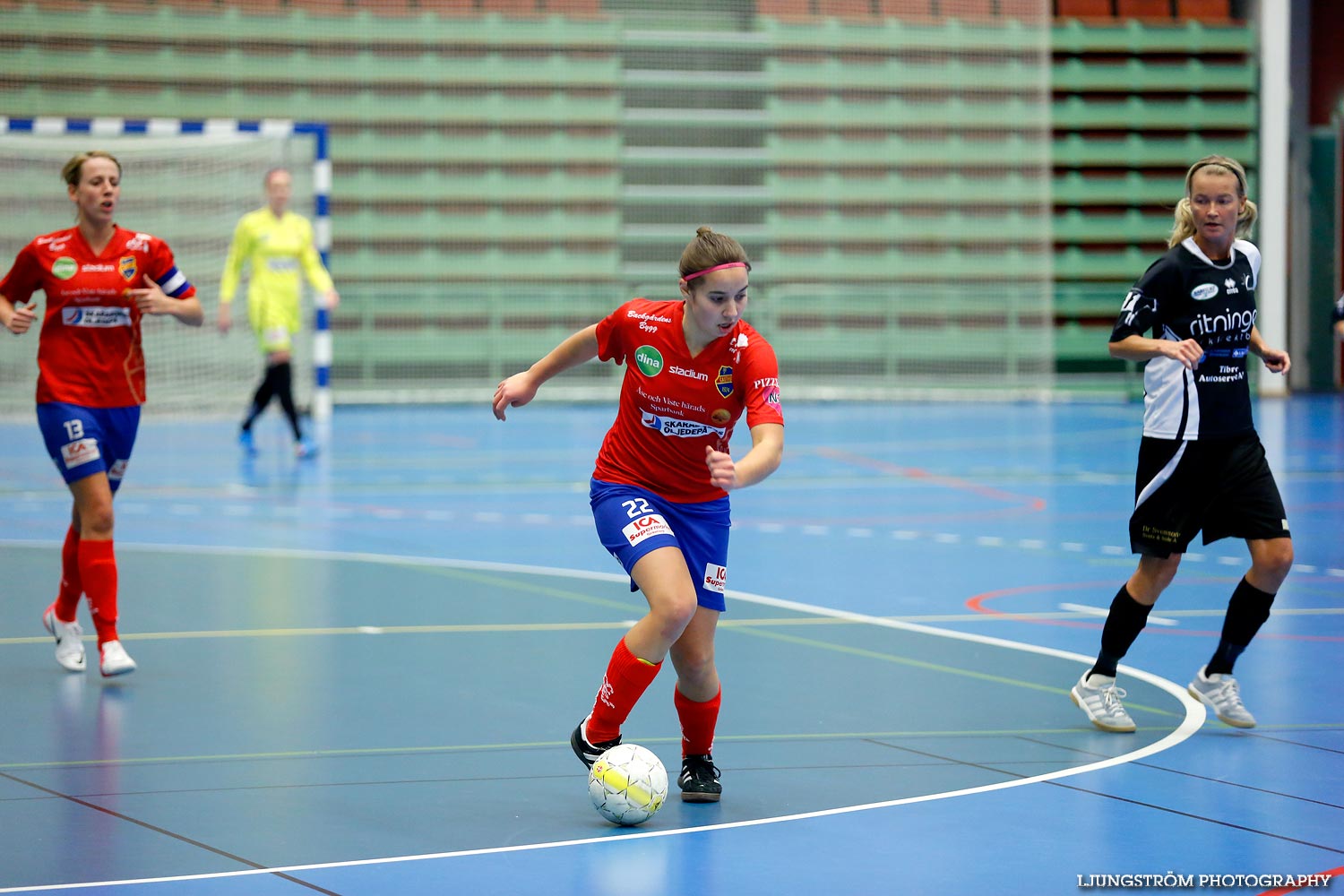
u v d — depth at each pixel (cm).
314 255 4184
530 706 1467
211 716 1420
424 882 946
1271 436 4753
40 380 1628
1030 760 1280
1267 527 1373
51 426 1603
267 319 4153
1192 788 1187
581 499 3350
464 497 3372
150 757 1267
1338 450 4316
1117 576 2320
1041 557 2520
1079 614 1998
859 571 2378
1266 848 1026
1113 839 1048
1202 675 1411
